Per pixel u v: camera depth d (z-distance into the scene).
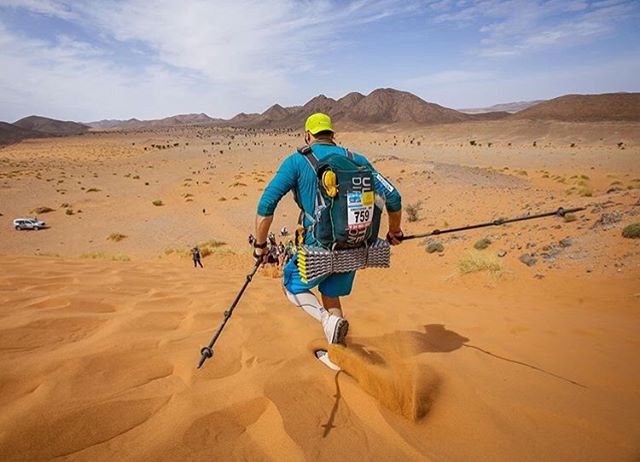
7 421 1.98
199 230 51.84
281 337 3.63
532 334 4.48
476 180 56.94
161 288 5.80
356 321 4.54
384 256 2.79
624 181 56.91
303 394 2.54
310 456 1.94
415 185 53.84
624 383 3.08
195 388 2.50
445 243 20.53
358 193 2.56
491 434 2.27
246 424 2.21
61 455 1.84
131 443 1.95
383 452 2.04
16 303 4.14
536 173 81.56
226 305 4.73
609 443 2.21
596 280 10.16
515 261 13.52
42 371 2.52
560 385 2.99
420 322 4.75
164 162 150.88
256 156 161.38
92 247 44.59
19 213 63.91
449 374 3.03
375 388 2.62
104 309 4.20
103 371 2.62
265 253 2.89
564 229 15.29
